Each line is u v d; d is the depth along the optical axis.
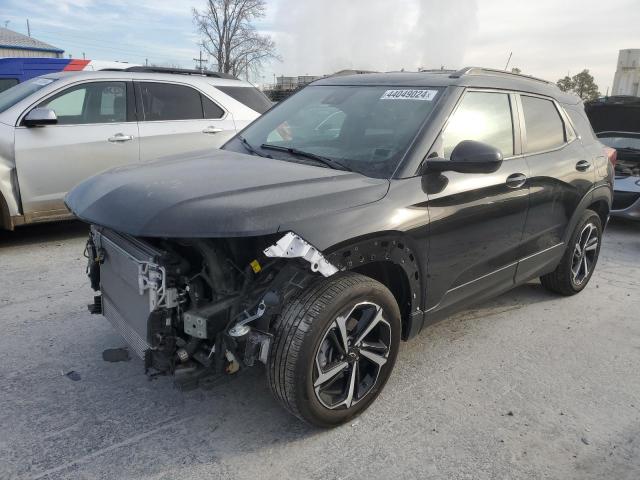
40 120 5.56
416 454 2.72
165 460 2.59
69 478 2.45
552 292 5.07
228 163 3.25
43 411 2.93
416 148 3.14
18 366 3.37
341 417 2.84
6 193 5.56
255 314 2.52
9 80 11.36
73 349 3.61
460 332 4.18
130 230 2.43
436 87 3.54
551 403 3.23
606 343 4.08
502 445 2.81
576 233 4.71
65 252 5.81
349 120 3.58
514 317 4.52
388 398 3.20
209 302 2.60
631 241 7.53
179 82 6.77
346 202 2.71
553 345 4.01
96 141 6.03
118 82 6.29
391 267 3.01
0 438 2.69
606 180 4.96
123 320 3.00
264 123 4.09
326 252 2.55
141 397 3.10
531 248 4.11
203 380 2.60
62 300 4.44
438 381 3.42
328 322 2.57
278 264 2.61
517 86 4.08
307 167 3.15
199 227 2.35
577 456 2.76
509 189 3.65
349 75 4.30
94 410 2.96
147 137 6.39
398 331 3.01
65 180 5.89
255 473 2.54
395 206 2.87
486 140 3.62
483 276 3.65
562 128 4.55
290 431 2.85
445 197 3.14
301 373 2.54
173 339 2.60
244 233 2.34
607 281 5.61
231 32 48.06
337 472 2.57
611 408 3.20
